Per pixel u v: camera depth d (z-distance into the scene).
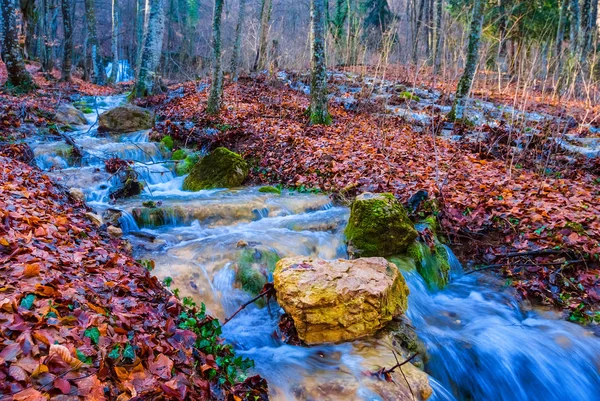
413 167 8.52
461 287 5.61
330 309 3.91
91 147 9.28
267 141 10.05
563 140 10.87
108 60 40.06
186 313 3.60
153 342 2.81
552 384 4.05
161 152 9.98
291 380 3.39
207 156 8.61
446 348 4.19
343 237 6.14
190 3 41.88
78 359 2.31
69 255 3.75
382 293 4.01
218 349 3.29
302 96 16.06
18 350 2.20
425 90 16.84
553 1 21.09
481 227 6.34
